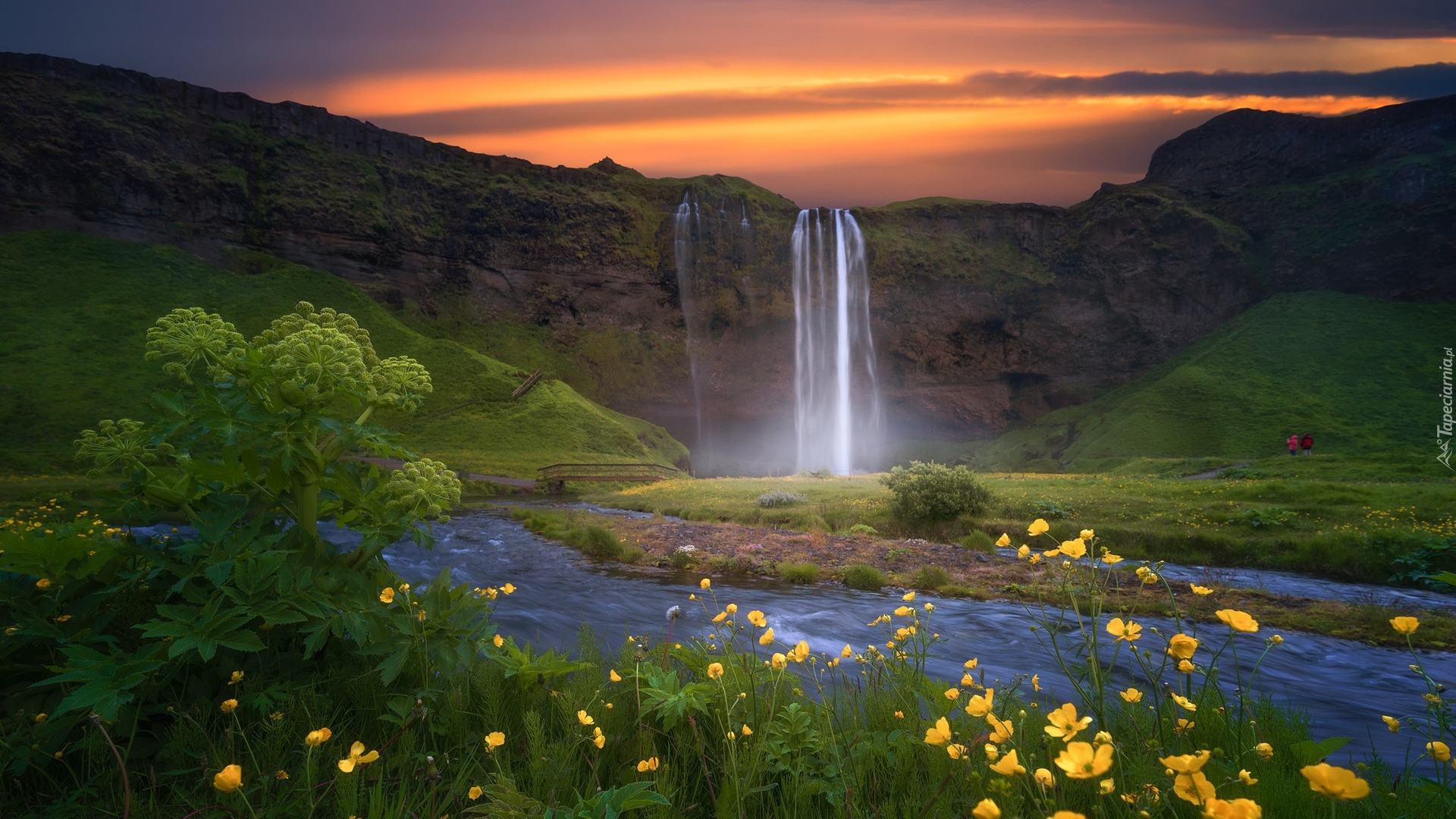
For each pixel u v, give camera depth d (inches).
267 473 118.5
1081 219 4948.3
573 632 304.0
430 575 519.2
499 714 108.1
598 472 2241.6
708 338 4640.8
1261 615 392.2
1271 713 100.3
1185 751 86.3
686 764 98.2
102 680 87.3
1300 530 711.7
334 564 117.8
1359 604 429.4
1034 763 83.2
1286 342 3907.5
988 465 4111.7
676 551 622.5
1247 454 3038.9
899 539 717.9
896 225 5017.2
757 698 108.5
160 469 117.3
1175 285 4576.8
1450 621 378.9
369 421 129.3
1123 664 267.1
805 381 4709.6
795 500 1015.6
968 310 4741.6
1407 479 1358.3
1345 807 74.5
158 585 116.6
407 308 4050.2
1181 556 689.0
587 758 98.9
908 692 114.3
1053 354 4692.4
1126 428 3491.6
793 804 85.4
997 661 279.1
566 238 4480.8
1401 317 3868.1
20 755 87.8
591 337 4404.5
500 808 72.2
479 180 4490.7
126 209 3479.3
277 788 87.2
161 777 91.6
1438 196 4047.7
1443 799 68.9
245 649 96.5
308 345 115.2
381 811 76.2
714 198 4805.6
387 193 4151.1
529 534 797.9
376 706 107.3
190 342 114.9
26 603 109.4
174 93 3769.7
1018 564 553.6
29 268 3083.2
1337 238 4320.9
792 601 430.9
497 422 2955.2
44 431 2255.2
